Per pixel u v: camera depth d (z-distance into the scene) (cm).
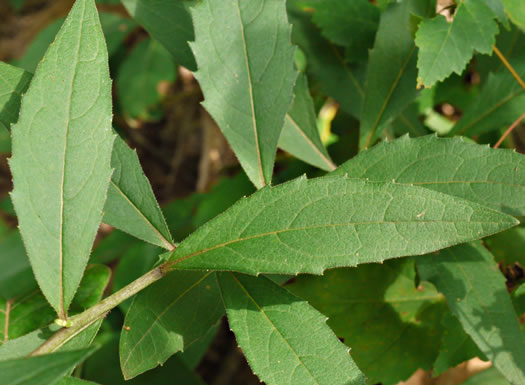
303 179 31
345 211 31
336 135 53
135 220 34
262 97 35
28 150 31
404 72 39
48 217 31
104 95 32
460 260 36
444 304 41
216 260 31
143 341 34
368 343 41
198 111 72
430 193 30
